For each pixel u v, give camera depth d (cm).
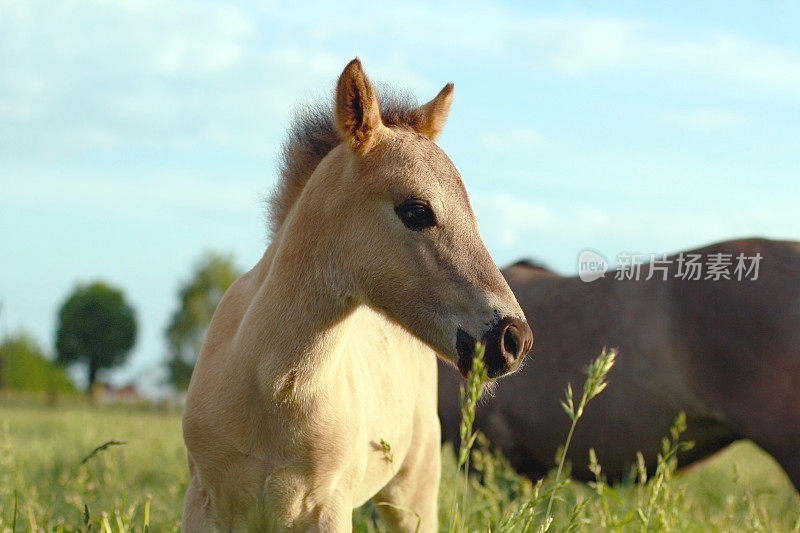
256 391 592
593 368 578
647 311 1020
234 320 640
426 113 644
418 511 808
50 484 1105
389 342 750
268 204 683
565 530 604
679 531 754
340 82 572
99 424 2380
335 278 588
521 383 1119
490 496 876
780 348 923
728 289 964
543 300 1134
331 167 601
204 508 628
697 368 974
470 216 572
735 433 977
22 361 10888
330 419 598
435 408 841
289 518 607
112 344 13388
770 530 860
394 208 568
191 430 607
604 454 1059
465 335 547
